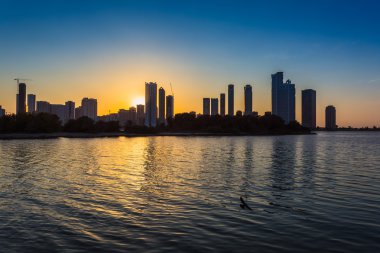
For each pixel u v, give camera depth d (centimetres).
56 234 1858
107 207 2492
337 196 2955
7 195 2917
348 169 5034
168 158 6762
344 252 1611
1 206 2505
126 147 10544
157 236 1831
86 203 2617
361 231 1927
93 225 2031
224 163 5806
